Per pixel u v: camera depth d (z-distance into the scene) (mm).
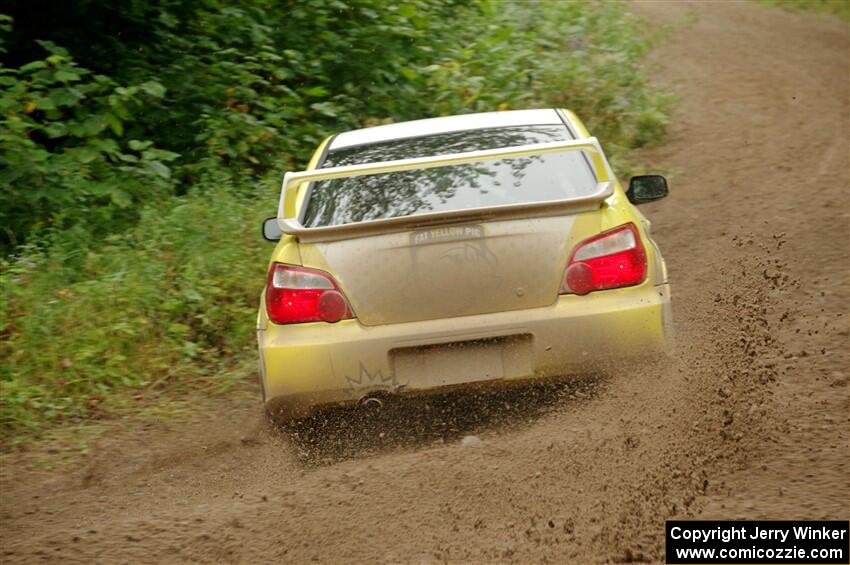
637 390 12523
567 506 10328
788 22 59375
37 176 22375
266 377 12547
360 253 12430
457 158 12539
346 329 12359
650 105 35000
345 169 12633
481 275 12211
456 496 10836
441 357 12273
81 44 27578
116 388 16891
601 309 12188
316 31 29969
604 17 49406
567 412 12688
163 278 19703
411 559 9562
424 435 13000
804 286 17875
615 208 12719
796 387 13070
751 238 21531
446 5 36531
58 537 11141
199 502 12328
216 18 28750
